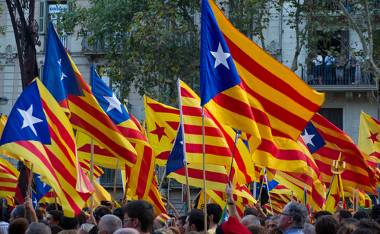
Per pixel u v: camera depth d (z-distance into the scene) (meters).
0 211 7.46
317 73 24.12
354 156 10.66
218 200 9.88
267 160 7.73
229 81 7.16
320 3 18.97
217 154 8.30
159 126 10.62
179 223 7.45
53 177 6.89
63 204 6.94
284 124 7.88
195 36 20.25
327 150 10.81
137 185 9.73
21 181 12.42
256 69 7.93
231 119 7.05
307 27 19.03
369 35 16.75
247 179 9.13
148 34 19.11
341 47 23.86
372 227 5.66
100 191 12.05
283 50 23.97
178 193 24.92
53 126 7.19
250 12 18.98
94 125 8.50
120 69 20.30
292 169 8.24
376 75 16.52
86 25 21.11
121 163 10.26
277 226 6.52
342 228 5.48
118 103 10.16
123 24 20.03
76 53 25.84
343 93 24.22
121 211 7.97
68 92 8.53
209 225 6.79
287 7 23.77
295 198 13.28
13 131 6.86
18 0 12.77
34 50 12.77
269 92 7.88
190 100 8.55
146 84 20.55
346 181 10.76
